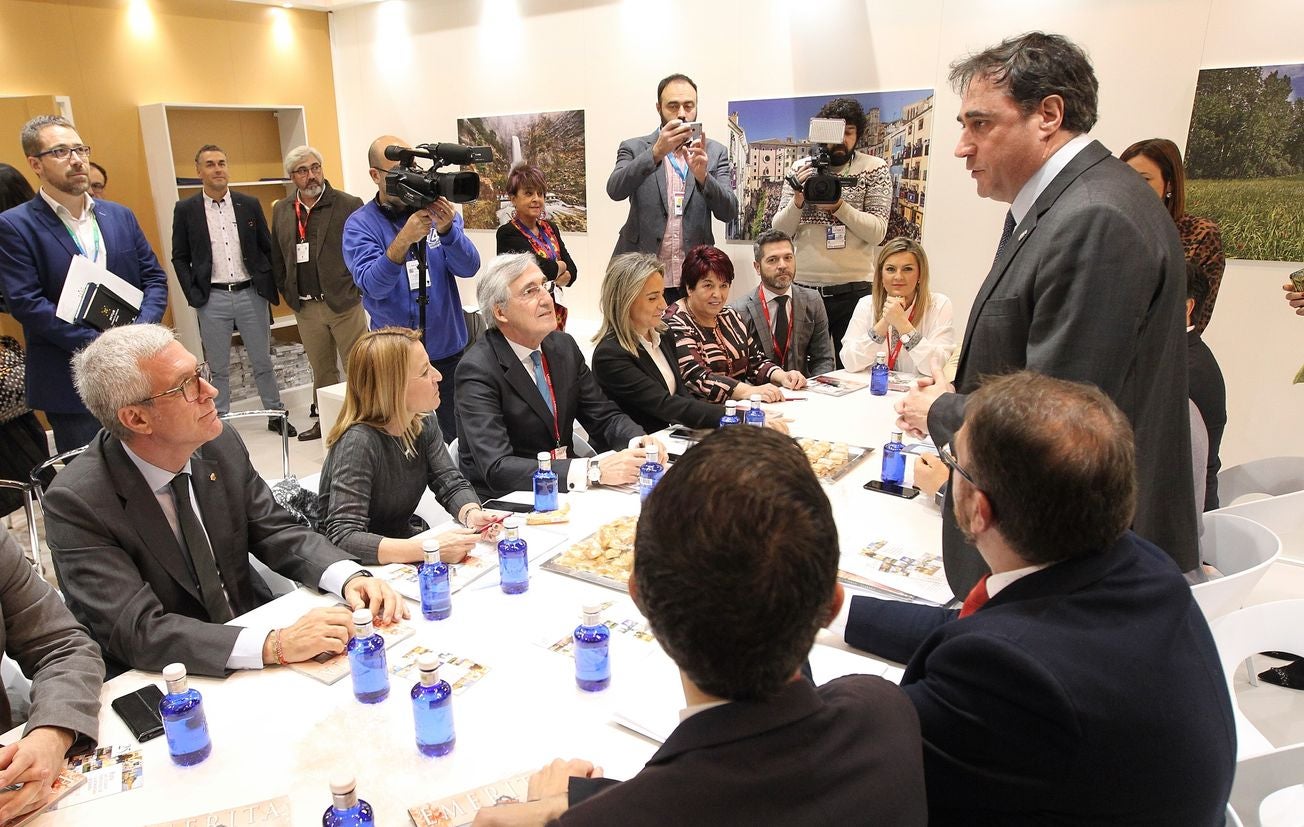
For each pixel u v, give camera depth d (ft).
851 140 14.98
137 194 18.71
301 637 4.73
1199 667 3.04
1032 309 5.24
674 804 2.13
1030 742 2.86
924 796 2.48
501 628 5.06
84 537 5.08
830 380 11.73
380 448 7.00
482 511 6.79
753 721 2.27
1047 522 3.06
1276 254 12.27
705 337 11.52
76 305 11.03
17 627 4.66
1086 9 12.92
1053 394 3.14
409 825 3.48
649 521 2.39
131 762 3.95
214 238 17.47
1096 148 5.10
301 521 6.88
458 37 19.63
